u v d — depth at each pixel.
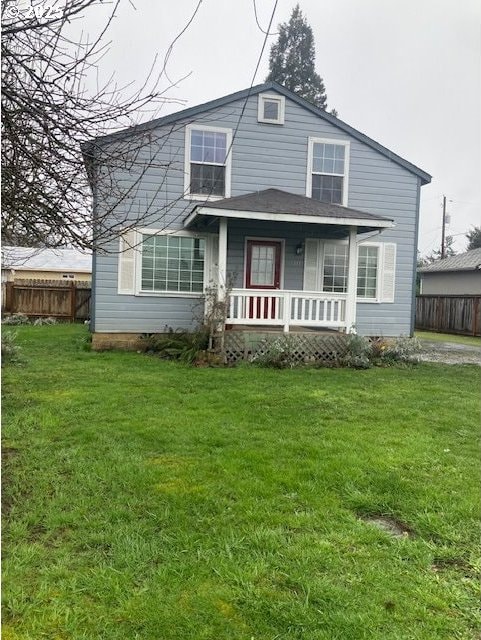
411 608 2.02
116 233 3.57
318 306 9.12
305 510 2.87
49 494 3.03
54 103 3.00
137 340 10.08
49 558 2.32
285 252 10.70
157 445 3.97
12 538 2.50
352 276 9.12
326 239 10.90
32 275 19.89
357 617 1.95
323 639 1.84
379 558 2.38
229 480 3.26
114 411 5.00
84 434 4.20
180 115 9.92
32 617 1.93
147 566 2.27
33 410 4.97
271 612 1.98
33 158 2.99
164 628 1.89
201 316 9.77
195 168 10.12
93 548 2.42
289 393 6.17
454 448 4.10
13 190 2.98
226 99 10.16
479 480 3.39
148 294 10.12
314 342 9.03
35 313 16.84
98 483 3.19
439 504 2.99
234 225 10.39
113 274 9.96
